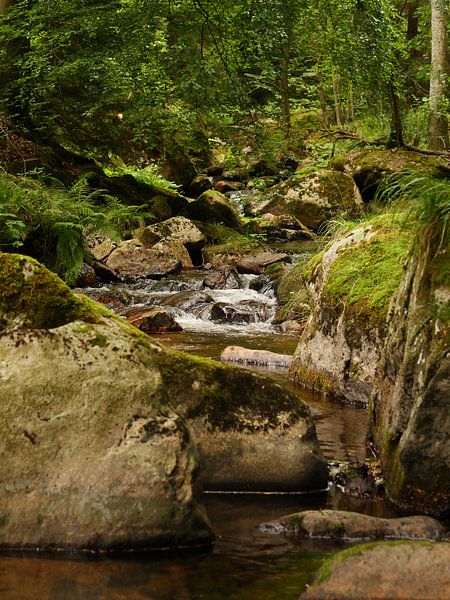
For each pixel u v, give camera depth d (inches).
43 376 113.5
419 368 128.9
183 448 113.0
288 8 430.0
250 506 128.8
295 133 514.3
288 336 323.0
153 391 115.6
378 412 158.2
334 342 213.5
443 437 124.8
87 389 113.4
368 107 517.3
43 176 460.1
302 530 116.6
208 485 135.0
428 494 127.0
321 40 473.1
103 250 495.2
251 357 259.1
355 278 214.4
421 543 98.6
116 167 712.4
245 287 454.6
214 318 369.4
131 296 411.2
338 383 209.6
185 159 786.2
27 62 524.4
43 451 110.0
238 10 436.8
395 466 133.6
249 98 458.0
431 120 624.7
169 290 450.9
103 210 448.1
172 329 331.0
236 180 807.7
